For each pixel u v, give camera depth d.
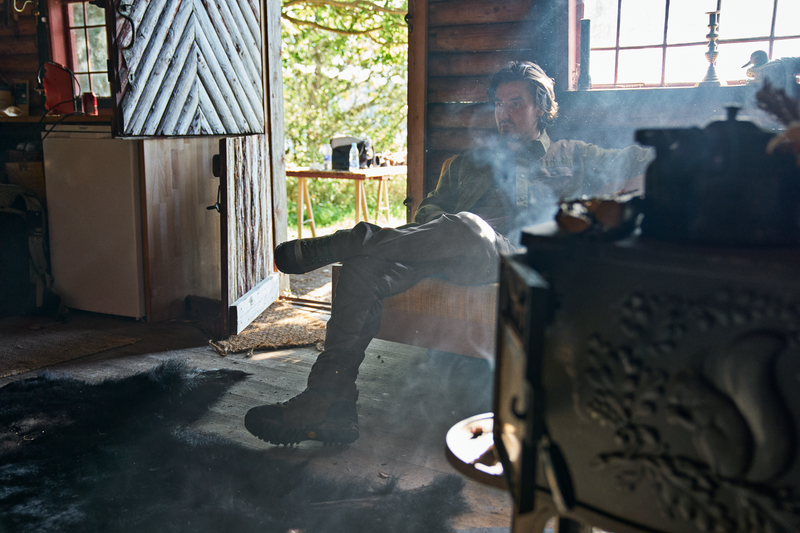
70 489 1.64
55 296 3.29
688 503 0.76
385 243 1.96
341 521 1.50
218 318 2.98
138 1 2.62
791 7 2.38
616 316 0.77
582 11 2.74
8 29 4.10
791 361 0.68
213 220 3.62
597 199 0.87
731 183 0.75
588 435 0.82
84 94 3.46
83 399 2.22
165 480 1.69
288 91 7.40
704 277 0.71
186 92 2.96
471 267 2.09
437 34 2.99
